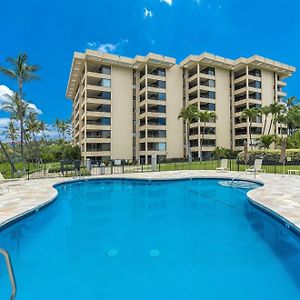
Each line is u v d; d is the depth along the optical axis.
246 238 7.50
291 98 56.81
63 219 9.81
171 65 49.56
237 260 5.98
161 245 6.99
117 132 47.03
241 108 56.12
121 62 46.94
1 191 13.55
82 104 48.66
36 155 47.28
